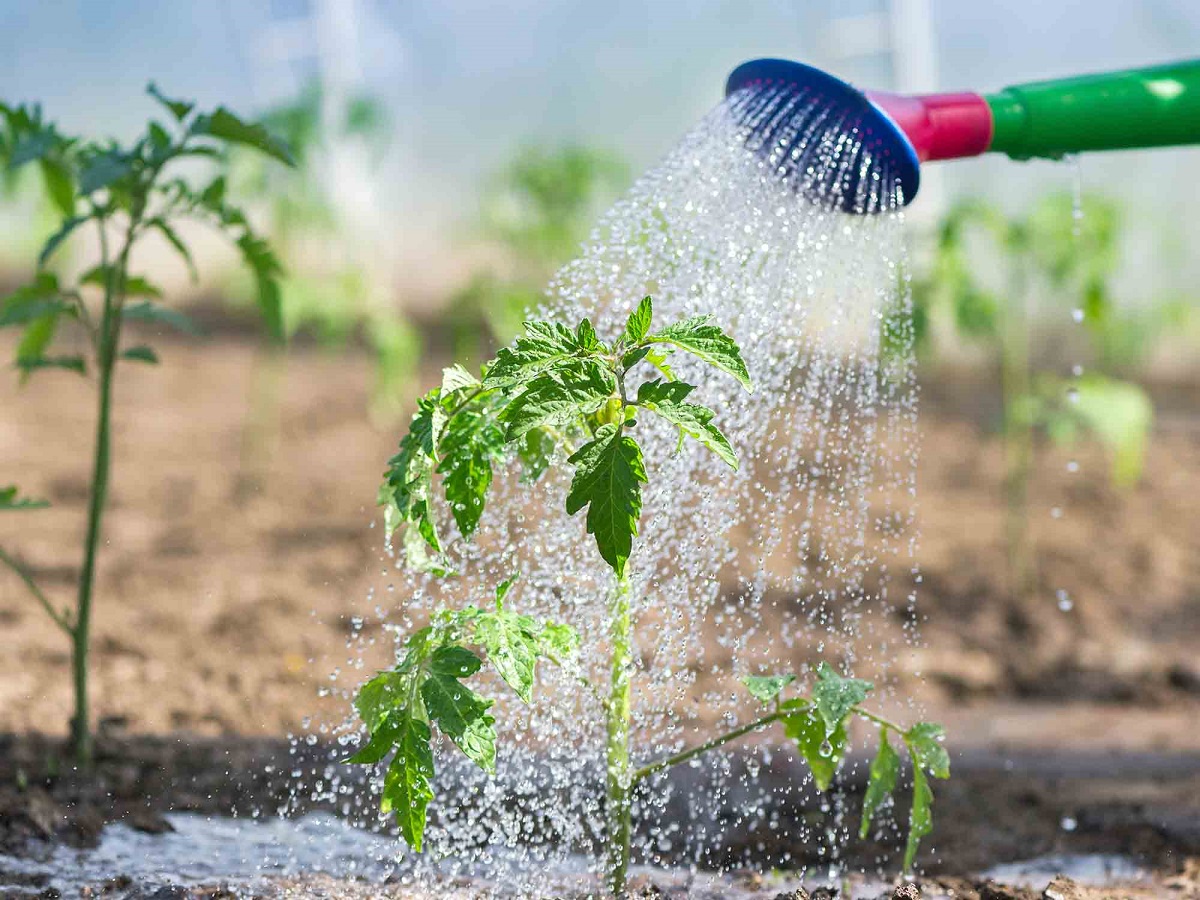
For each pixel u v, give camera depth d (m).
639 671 1.90
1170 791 2.09
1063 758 2.16
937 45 4.48
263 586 2.42
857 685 1.83
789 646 2.32
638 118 4.95
